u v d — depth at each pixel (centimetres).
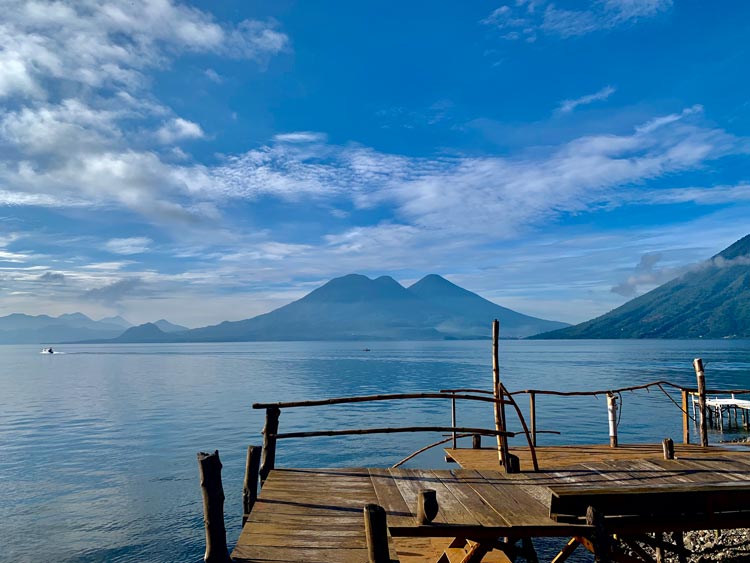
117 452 3431
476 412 5244
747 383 7700
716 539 1433
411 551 1109
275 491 848
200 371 12462
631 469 988
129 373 11938
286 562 573
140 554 1803
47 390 7944
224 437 3941
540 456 1223
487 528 686
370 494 831
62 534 1981
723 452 1234
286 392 7469
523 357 17988
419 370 11919
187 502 2352
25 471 2931
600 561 666
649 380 8425
